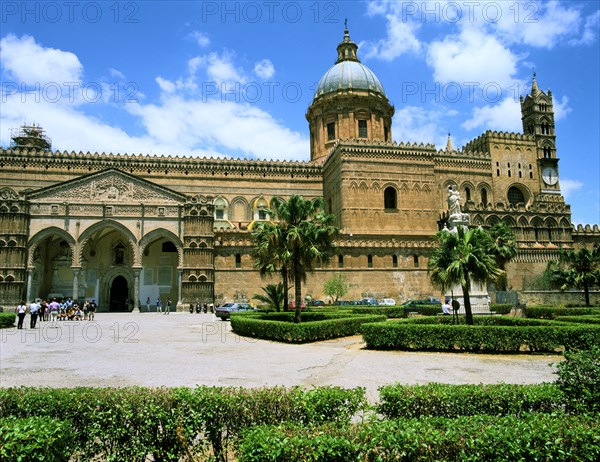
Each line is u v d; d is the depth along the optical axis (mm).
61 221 56188
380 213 67062
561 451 5707
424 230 67938
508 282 62906
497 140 79500
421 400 7805
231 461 7652
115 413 7086
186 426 7066
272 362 17797
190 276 56750
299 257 33688
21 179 66375
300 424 6480
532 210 70562
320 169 77125
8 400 7254
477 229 26625
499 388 8125
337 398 7535
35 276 59500
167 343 24359
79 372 15570
